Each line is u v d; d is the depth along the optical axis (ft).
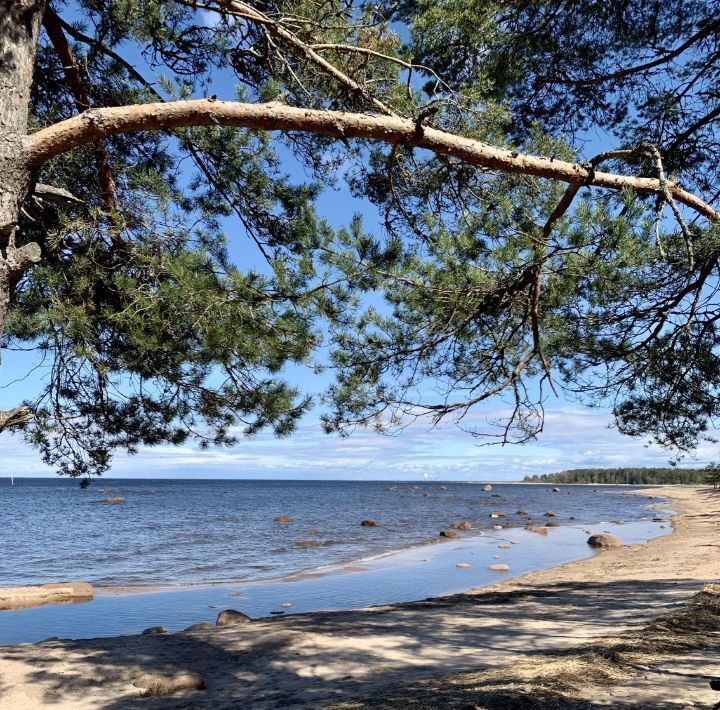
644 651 19.34
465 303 16.22
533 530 102.68
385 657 22.88
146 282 18.39
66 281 17.79
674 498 255.29
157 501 234.38
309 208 16.24
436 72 19.71
